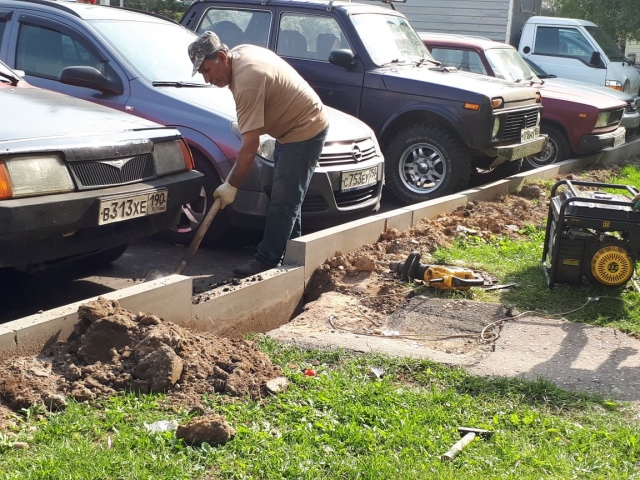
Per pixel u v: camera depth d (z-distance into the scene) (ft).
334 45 31.78
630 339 17.67
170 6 68.90
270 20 32.45
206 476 11.00
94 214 16.58
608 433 12.91
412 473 11.30
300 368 15.11
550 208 21.90
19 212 15.21
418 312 19.02
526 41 53.21
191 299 16.60
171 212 18.99
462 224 26.40
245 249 24.31
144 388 13.35
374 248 23.21
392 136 31.71
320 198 23.40
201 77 25.46
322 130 20.47
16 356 13.53
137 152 17.99
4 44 25.21
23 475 10.50
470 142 30.04
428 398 13.96
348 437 12.25
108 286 20.10
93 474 10.66
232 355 14.56
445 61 39.73
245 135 19.04
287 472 11.19
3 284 19.70
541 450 12.26
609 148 41.96
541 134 36.86
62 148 16.20
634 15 71.77
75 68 22.86
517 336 17.65
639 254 19.97
